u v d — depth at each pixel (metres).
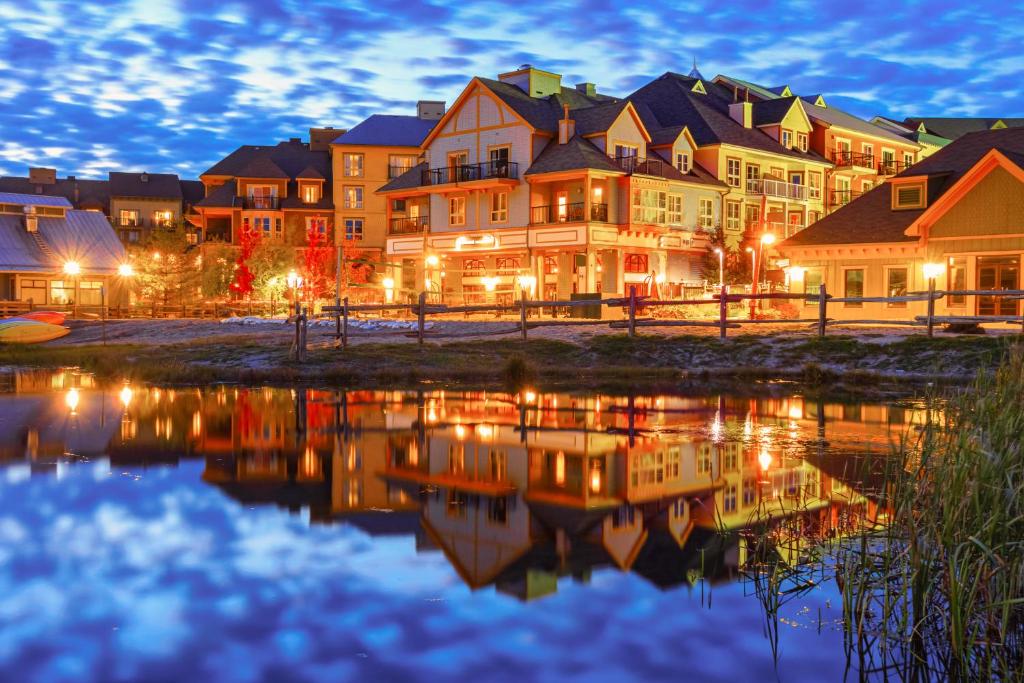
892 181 34.31
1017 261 29.89
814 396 16.84
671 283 47.53
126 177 99.31
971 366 19.42
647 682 4.56
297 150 82.56
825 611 5.60
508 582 6.01
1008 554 5.57
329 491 8.75
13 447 11.17
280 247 56.09
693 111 54.75
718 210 51.94
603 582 6.05
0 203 57.53
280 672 4.62
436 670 4.66
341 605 5.57
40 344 34.91
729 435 12.05
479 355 23.59
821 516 7.63
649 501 8.27
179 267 60.44
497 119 49.03
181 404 15.93
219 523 7.49
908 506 6.22
